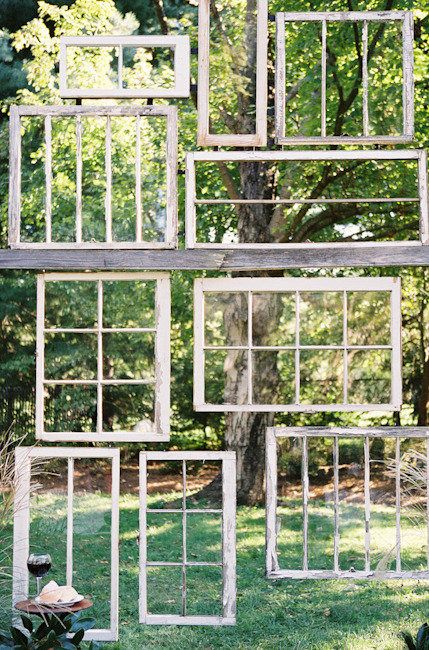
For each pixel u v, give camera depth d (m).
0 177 14.56
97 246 5.87
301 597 6.73
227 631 5.77
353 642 5.44
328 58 7.93
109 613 6.20
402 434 6.13
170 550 8.55
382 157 5.99
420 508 6.27
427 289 11.97
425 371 12.02
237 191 11.08
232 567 5.87
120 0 14.16
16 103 13.86
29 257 5.85
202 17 6.14
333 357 6.07
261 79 6.11
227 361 6.07
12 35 12.11
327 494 7.62
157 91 5.99
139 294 6.00
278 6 10.29
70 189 8.66
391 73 6.17
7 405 9.28
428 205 5.95
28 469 5.61
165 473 11.93
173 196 5.91
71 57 6.16
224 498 5.87
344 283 6.02
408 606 6.35
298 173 10.55
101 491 6.67
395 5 10.08
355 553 7.70
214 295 6.08
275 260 5.89
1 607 5.50
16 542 5.54
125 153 8.70
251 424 10.91
